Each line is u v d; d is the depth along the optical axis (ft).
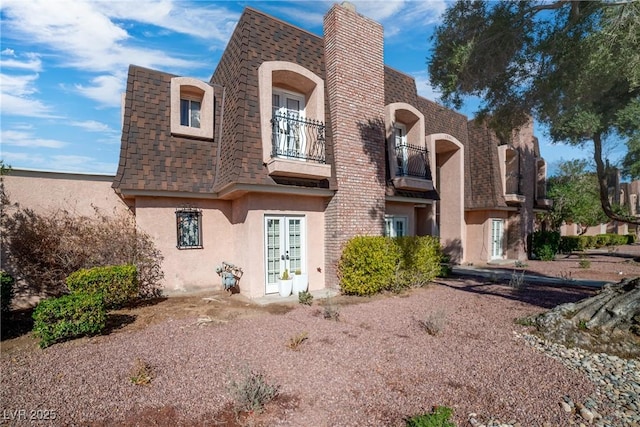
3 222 26.22
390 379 13.61
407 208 42.98
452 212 52.90
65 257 27.53
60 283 27.53
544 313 21.47
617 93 29.25
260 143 28.35
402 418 10.93
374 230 33.94
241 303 26.81
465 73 23.57
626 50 17.81
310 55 33.01
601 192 51.31
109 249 27.94
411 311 24.25
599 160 45.16
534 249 61.36
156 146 29.58
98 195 29.55
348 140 32.32
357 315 23.11
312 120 31.04
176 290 30.30
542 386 13.14
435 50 25.27
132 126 28.91
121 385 12.98
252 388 11.62
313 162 30.22
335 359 15.46
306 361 15.21
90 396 12.18
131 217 30.27
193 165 31.01
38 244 27.02
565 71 21.02
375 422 10.70
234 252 32.73
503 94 26.16
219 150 32.45
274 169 26.96
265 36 30.42
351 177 32.32
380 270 29.78
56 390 12.60
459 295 30.09
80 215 28.81
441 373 14.17
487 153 55.98
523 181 60.49
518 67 23.75
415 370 14.44
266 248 29.45
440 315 21.13
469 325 20.93
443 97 26.07
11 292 22.49
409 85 43.24
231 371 14.15
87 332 18.49
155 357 15.65
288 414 11.15
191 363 14.98
